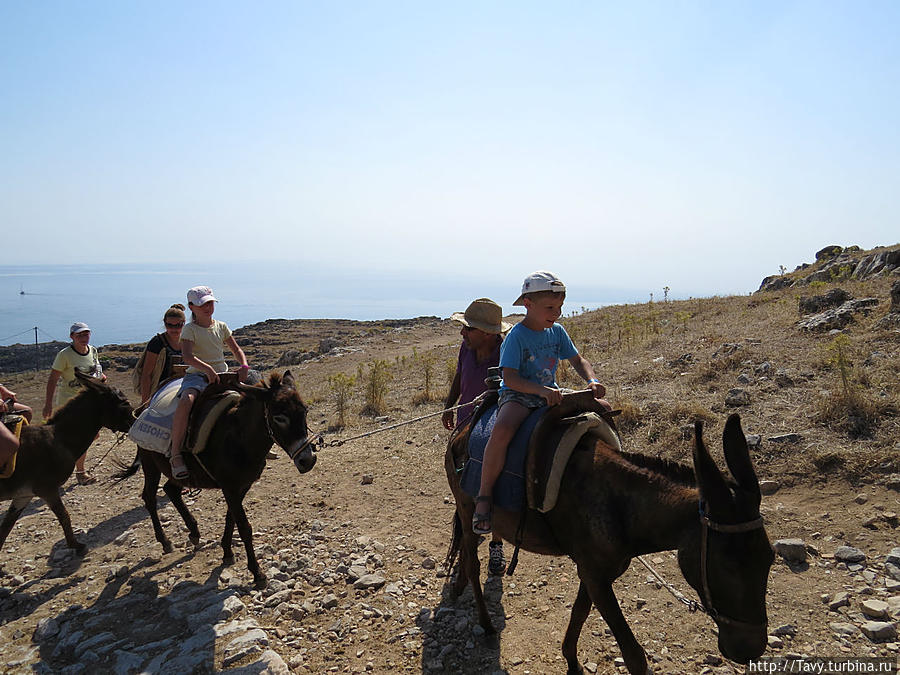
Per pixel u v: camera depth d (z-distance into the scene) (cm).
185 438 610
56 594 605
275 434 583
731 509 306
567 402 400
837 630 431
